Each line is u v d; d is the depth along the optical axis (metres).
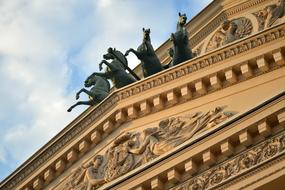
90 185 46.69
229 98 44.66
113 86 56.12
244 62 44.88
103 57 53.00
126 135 46.84
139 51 51.25
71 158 49.22
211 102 45.12
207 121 44.22
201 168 39.62
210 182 38.84
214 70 45.50
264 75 44.47
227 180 38.19
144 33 51.88
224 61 45.47
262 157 37.69
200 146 39.44
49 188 49.97
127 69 53.84
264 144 38.03
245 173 37.75
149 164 40.88
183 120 45.25
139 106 47.31
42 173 50.31
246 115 38.50
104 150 47.84
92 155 48.41
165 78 46.84
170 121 45.69
